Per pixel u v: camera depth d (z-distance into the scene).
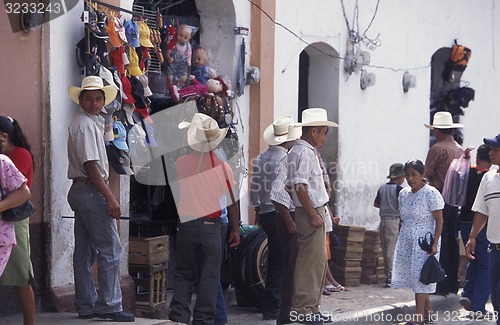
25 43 9.63
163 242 11.18
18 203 7.64
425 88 17.45
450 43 18.09
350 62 15.45
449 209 13.02
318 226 10.16
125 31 10.30
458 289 13.82
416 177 11.37
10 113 9.49
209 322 9.98
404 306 12.62
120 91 10.08
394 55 16.62
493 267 10.28
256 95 13.58
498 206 10.23
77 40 10.17
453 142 13.56
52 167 9.89
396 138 16.80
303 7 14.47
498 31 19.41
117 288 9.43
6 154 8.37
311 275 10.30
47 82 9.83
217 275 10.02
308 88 15.65
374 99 16.20
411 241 11.45
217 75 12.99
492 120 19.44
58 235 10.00
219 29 13.29
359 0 15.68
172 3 13.18
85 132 9.10
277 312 11.34
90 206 9.20
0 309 9.46
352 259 14.15
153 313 11.05
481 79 19.06
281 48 14.05
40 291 9.88
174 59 12.26
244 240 11.71
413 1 17.02
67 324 9.20
